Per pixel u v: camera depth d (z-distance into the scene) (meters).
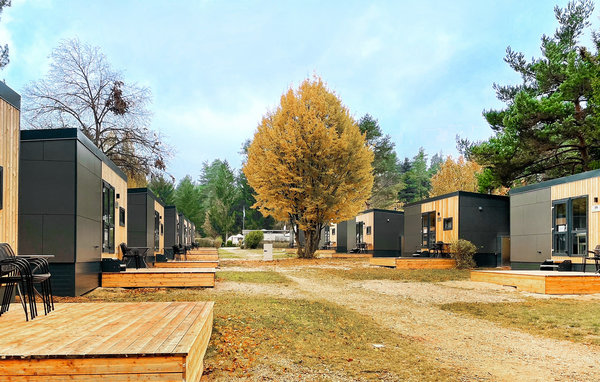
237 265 18.23
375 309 8.13
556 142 18.22
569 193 13.63
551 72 19.23
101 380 2.78
